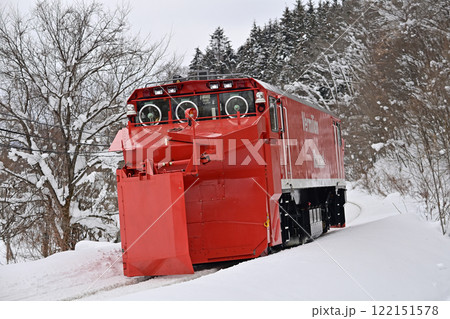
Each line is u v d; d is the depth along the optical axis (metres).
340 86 51.59
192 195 10.58
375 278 8.98
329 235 14.12
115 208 25.48
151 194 10.23
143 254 10.23
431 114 20.20
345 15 47.97
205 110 11.56
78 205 25.14
